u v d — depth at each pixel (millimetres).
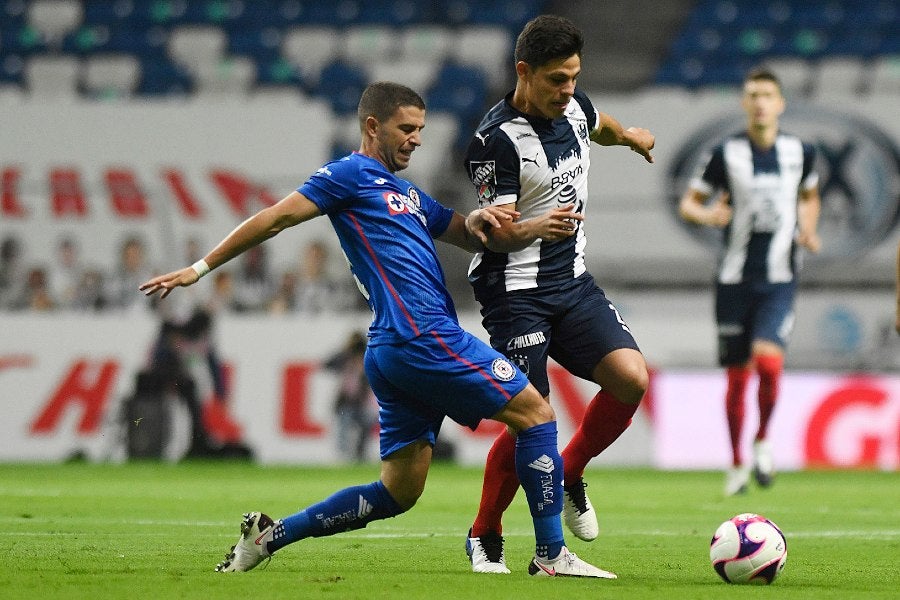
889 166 56406
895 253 56219
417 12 78250
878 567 19062
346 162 16969
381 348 16703
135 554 19953
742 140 36406
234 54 75750
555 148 18422
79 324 51062
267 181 55969
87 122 56812
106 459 50594
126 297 54750
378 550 21266
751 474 46344
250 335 50938
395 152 17328
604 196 56906
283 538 17250
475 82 71812
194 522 26719
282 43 75938
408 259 16719
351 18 78062
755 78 36281
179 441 50656
